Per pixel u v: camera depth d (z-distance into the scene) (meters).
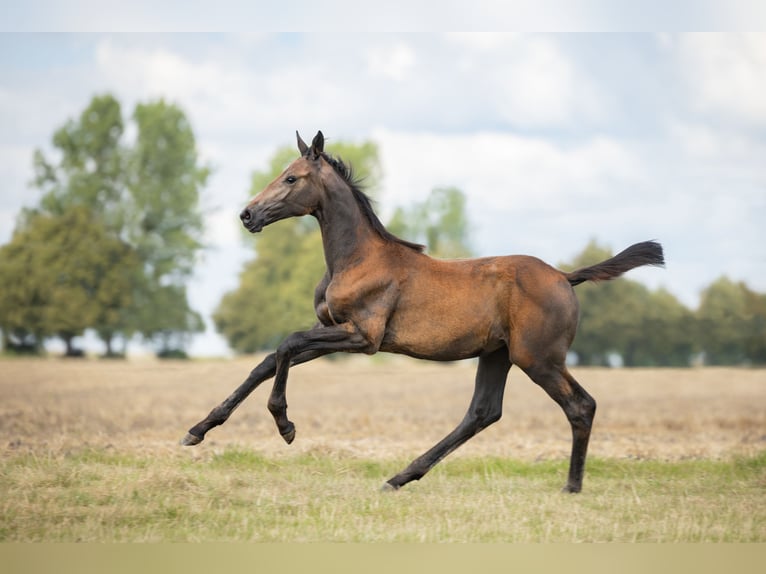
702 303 67.62
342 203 11.26
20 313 72.94
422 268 11.29
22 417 19.92
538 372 11.27
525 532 9.38
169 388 35.00
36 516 9.27
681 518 10.02
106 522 9.23
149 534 8.90
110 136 82.81
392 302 11.13
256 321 74.06
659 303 68.19
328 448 14.35
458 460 13.81
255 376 11.01
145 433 17.47
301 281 70.62
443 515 10.13
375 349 11.16
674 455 15.24
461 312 11.16
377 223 11.41
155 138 81.00
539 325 11.17
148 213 80.06
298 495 10.85
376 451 14.98
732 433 19.73
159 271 79.44
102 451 13.70
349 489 11.41
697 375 46.34
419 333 11.20
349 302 11.09
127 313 75.81
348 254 11.23
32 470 11.37
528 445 16.53
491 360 11.81
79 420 19.62
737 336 66.12
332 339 11.02
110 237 76.69
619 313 67.12
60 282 74.31
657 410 27.11
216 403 27.02
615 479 12.89
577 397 11.46
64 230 75.25
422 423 21.41
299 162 11.28
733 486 12.34
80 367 48.50
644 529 9.62
